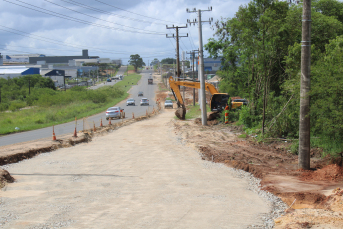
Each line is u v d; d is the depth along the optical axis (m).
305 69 10.97
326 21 18.67
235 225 6.42
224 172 11.61
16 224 6.41
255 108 22.33
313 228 5.99
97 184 9.95
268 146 16.48
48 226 6.30
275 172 11.05
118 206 7.71
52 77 136.38
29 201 8.12
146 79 163.12
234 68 29.61
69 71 186.50
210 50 29.62
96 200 8.23
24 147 16.06
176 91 33.59
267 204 7.91
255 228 6.26
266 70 19.83
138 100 85.06
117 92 97.31
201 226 6.34
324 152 12.96
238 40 20.58
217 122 28.22
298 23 18.55
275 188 9.04
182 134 22.25
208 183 10.06
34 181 10.37
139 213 7.18
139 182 10.21
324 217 6.52
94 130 24.64
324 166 11.40
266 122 19.91
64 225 6.37
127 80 160.75
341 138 11.84
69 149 17.08
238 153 14.79
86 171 11.86
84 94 76.06
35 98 70.50
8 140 22.81
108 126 27.80
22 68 144.50
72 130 27.97
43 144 17.22
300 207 7.60
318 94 11.25
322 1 23.11
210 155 14.57
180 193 8.91
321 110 10.96
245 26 19.22
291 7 19.38
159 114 47.00
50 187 9.60
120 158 14.42
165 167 12.50
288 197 8.18
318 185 9.26
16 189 9.36
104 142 19.61
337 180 9.72
